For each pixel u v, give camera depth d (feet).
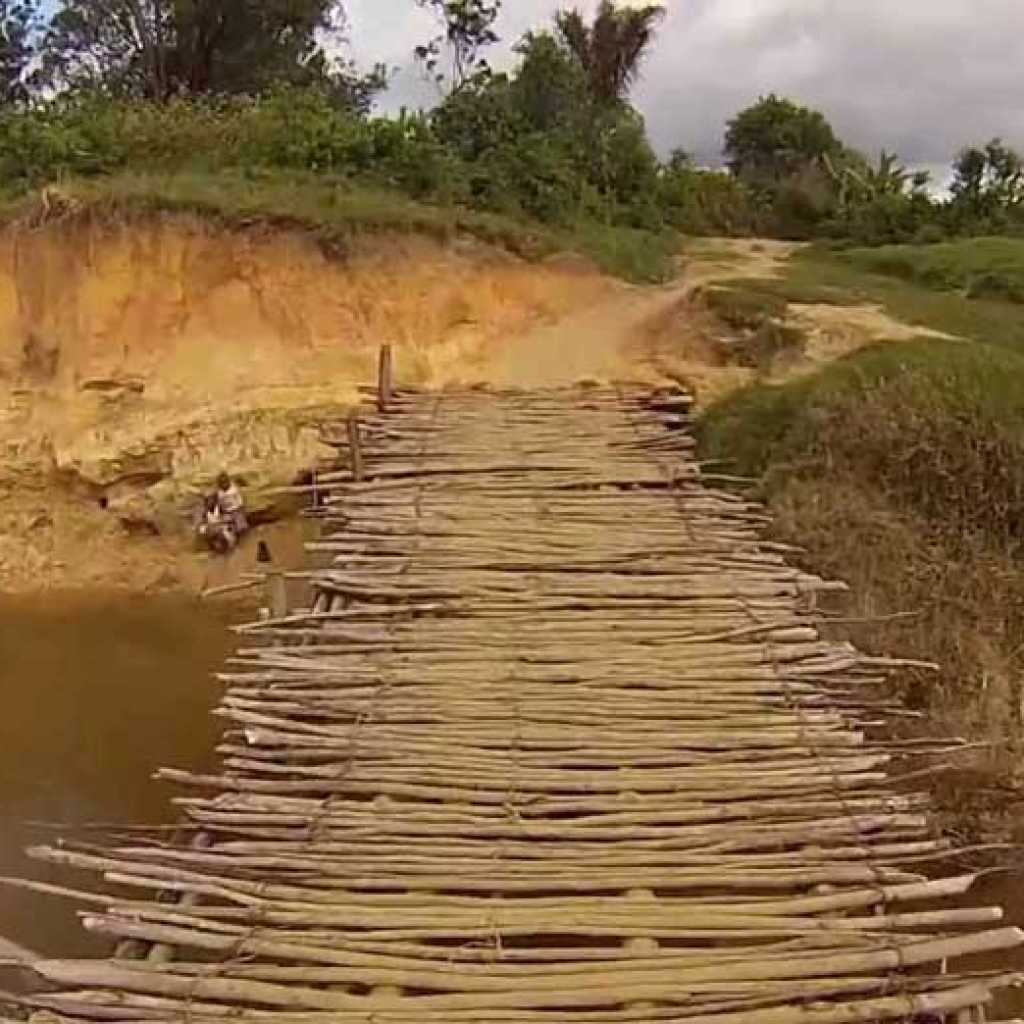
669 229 83.61
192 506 58.49
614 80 88.43
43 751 41.91
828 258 76.64
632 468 43.70
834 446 46.39
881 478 45.62
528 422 49.44
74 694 46.52
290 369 59.77
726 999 17.79
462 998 17.78
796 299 60.18
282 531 58.49
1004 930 19.22
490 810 22.70
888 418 46.75
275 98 78.69
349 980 18.12
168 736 43.11
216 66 102.68
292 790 23.43
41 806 38.32
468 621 31.17
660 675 28.12
